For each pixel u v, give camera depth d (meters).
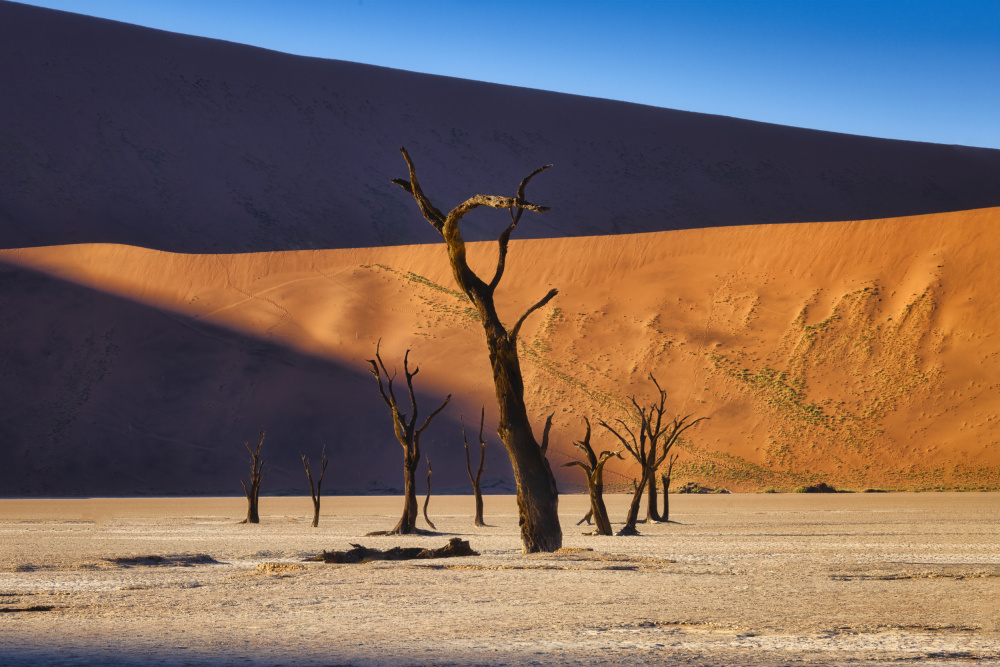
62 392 81.19
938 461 66.56
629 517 27.81
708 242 92.50
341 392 81.00
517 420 19.58
